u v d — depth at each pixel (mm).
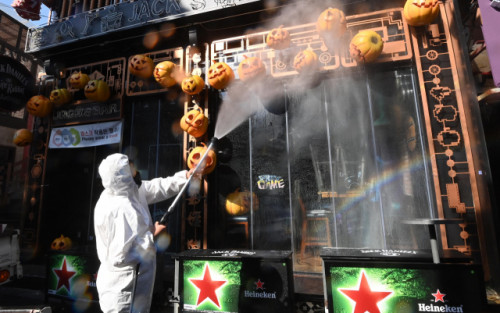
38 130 5750
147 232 1999
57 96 5352
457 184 3424
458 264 2115
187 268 2781
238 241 4262
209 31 5020
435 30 3842
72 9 6062
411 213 3617
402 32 3996
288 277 2510
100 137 5191
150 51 5445
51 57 5875
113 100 5207
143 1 4977
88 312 3025
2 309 1632
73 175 5594
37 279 4180
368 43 3705
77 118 5406
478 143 3387
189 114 4387
